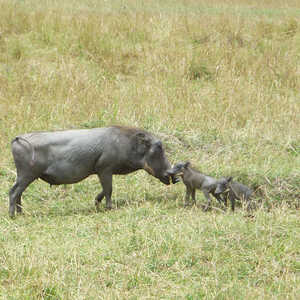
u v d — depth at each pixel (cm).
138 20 6381
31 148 3069
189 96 4794
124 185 3544
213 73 5472
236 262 2517
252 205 3212
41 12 6372
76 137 3156
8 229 2856
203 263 2519
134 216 3009
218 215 3036
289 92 5147
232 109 4531
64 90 4747
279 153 3912
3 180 3547
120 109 4466
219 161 3725
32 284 2248
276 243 2677
